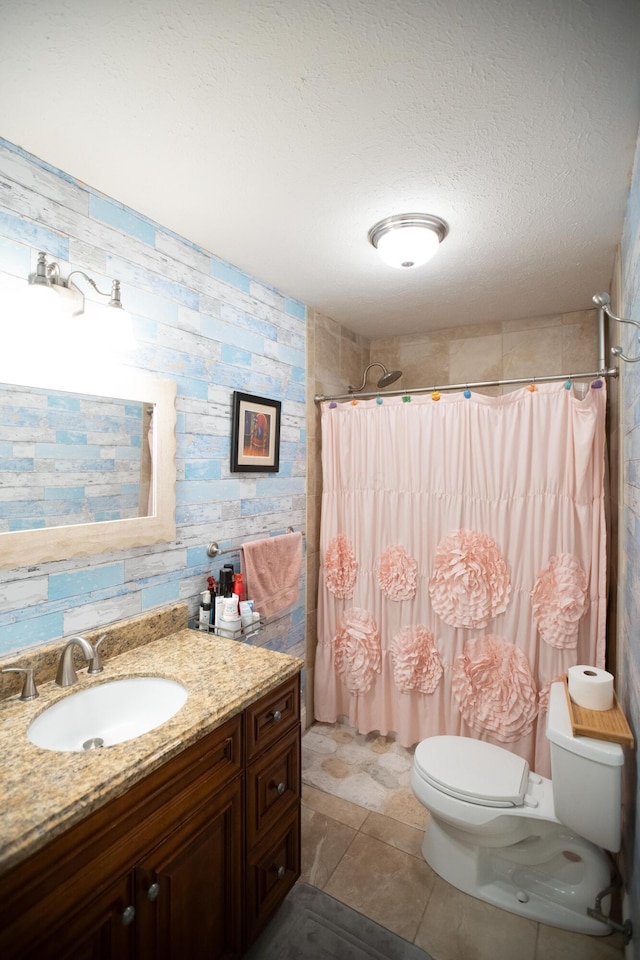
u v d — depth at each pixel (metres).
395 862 1.63
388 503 2.29
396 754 2.25
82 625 1.39
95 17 0.86
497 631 2.04
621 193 1.40
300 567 2.21
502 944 1.34
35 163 1.26
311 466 2.49
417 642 2.20
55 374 1.29
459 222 1.59
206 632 1.71
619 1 0.83
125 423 1.49
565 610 1.89
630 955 1.25
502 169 1.31
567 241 1.71
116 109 1.09
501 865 1.57
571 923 1.38
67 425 1.33
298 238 1.72
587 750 1.33
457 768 1.58
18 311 1.21
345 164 1.30
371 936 1.36
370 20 0.87
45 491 1.28
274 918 1.41
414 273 2.01
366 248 1.79
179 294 1.70
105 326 1.32
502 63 0.96
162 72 0.99
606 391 1.91
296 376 2.35
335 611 2.44
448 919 1.42
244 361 2.01
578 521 1.90
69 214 1.34
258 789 1.31
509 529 2.01
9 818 0.79
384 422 2.29
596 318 2.40
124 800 0.93
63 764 0.94
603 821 1.32
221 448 1.90
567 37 0.90
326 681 2.46
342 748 2.30
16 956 0.75
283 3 0.83
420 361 2.90
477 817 1.44
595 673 1.54
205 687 1.25
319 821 1.82
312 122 1.13
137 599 1.56
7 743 1.00
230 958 1.21
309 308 2.44
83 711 1.24
